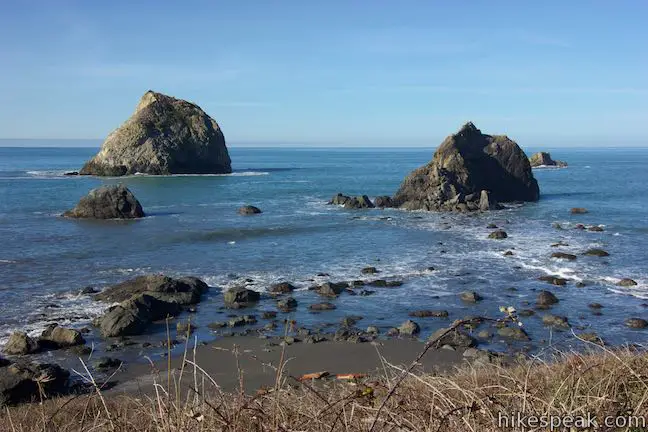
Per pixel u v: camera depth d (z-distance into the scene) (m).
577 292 23.45
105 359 16.12
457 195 52.91
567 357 9.12
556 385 6.00
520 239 35.91
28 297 22.89
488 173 57.25
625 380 5.13
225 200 61.22
